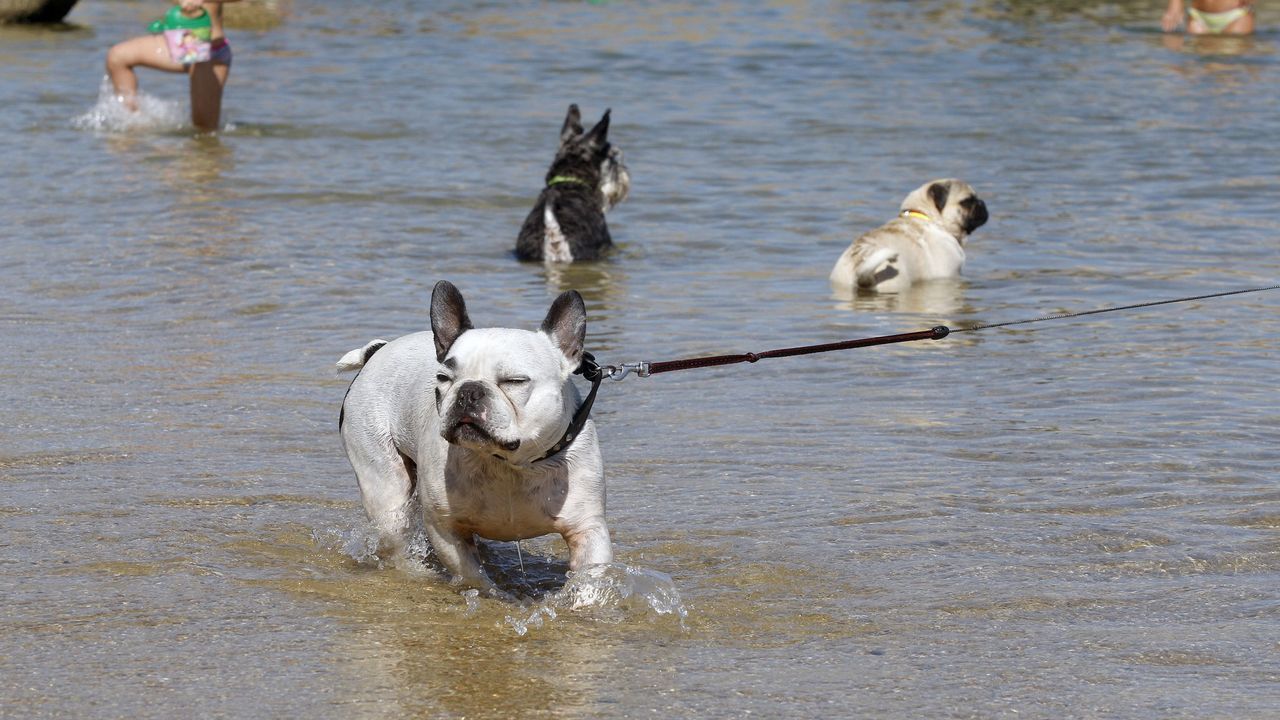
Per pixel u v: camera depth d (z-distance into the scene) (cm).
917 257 1716
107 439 1088
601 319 1529
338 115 2942
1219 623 758
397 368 834
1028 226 2025
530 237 1839
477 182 2316
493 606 788
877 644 736
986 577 834
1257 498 962
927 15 4984
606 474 1032
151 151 2533
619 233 2006
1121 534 899
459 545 789
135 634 736
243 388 1237
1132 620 765
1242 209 2106
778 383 1284
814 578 834
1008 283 1716
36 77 3381
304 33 4353
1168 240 1919
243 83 3369
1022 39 4319
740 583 828
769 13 5047
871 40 4306
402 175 2359
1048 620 767
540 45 4156
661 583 792
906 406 1209
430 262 1797
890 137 2745
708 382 1290
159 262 1733
